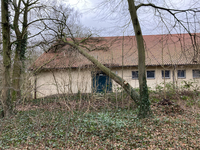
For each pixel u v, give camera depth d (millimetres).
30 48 12727
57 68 11094
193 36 8164
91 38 13523
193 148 4539
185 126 6047
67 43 12266
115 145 4926
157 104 8984
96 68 10477
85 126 6250
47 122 6691
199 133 5375
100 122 6316
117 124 5965
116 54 14508
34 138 5492
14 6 10797
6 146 5016
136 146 4816
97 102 10055
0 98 8422
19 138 5527
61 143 5133
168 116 7410
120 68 14273
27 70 12023
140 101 7359
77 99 9883
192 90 10711
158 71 14289
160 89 11047
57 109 8383
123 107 9141
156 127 6133
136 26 7293
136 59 14000
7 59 8758
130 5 7199
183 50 9406
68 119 6496
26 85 10789
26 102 11234
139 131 5805
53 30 12320
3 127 6441
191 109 7965
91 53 13156
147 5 8188
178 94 9992
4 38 8727
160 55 14430
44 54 13977
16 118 7539
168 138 5195
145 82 7359
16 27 11703
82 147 4910
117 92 10391
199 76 13617
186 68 13773
